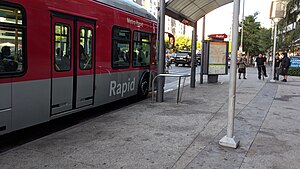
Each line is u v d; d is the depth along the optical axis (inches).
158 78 387.2
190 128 256.7
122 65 351.9
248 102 398.9
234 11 201.0
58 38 240.4
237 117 304.5
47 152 192.7
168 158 186.1
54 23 234.7
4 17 192.5
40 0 219.0
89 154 190.2
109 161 179.5
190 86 569.9
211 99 415.5
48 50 228.7
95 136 228.8
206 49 631.2
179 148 204.7
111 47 323.3
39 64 220.7
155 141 219.0
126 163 176.9
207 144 214.2
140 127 256.8
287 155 196.2
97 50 297.0
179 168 171.0
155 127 257.8
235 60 204.1
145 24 412.2
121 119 285.1
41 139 220.4
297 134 246.5
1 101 191.9
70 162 176.6
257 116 311.7
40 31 219.9
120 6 344.2
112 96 333.1
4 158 181.3
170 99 412.5
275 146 213.6
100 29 300.2
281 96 464.8
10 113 199.0
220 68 652.7
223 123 276.4
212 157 188.9
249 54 1946.4
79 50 268.1
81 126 258.1
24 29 206.7
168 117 295.9
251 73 1071.6
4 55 193.2
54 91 238.4
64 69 249.0
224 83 652.1
